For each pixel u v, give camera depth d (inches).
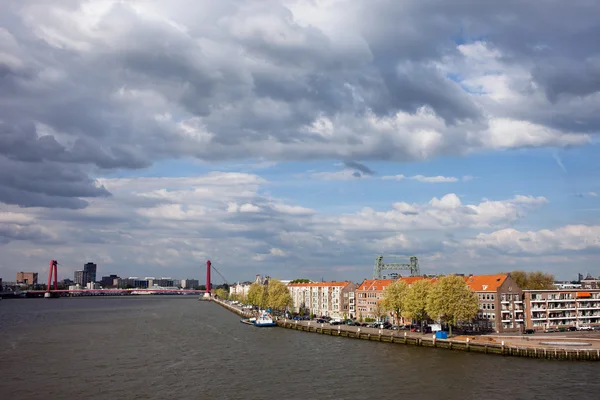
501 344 5777.6
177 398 4087.1
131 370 5157.5
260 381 4623.5
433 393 4133.9
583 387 4237.2
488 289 7549.2
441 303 6540.4
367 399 3998.5
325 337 7844.5
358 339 7460.6
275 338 7760.8
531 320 7529.5
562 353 5359.3
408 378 4643.2
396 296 7844.5
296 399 4023.1
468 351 5984.3
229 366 5344.5
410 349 6304.1
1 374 4977.9
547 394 4050.2
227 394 4188.0
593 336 6624.0
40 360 5757.9
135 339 7711.6
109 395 4183.1
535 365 5088.6
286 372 5000.0
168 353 6245.1
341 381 4584.2
